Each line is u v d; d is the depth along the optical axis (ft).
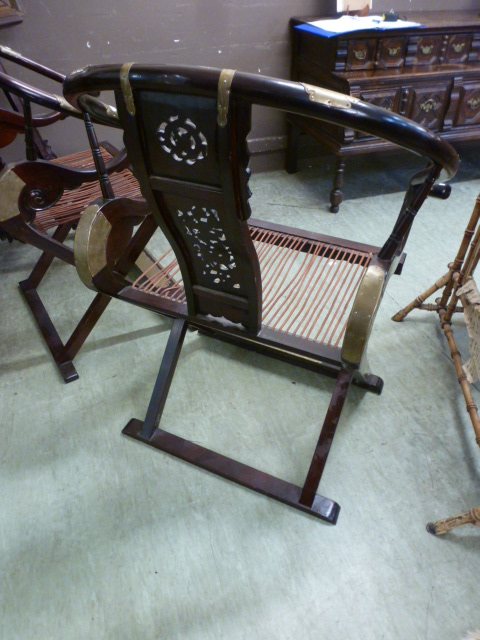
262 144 7.45
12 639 2.60
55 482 3.36
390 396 3.88
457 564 2.83
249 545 2.96
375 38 5.46
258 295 2.62
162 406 3.58
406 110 5.96
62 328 4.73
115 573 2.86
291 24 6.42
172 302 3.21
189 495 3.26
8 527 3.11
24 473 3.42
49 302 5.08
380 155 8.18
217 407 3.86
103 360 4.35
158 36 6.02
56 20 5.57
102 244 2.97
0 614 2.70
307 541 2.97
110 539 3.03
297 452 3.50
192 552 2.95
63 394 4.02
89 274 2.96
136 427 3.65
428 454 3.43
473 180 7.30
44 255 4.95
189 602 2.72
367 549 2.91
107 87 1.94
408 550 2.90
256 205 6.82
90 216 2.85
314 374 4.13
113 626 2.64
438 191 2.71
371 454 3.44
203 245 2.51
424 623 2.59
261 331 2.91
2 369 4.28
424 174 2.05
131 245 3.42
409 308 4.48
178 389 4.03
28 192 3.48
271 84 1.68
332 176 7.62
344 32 5.21
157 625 2.64
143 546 2.98
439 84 5.84
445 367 4.14
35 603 2.75
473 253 3.70
